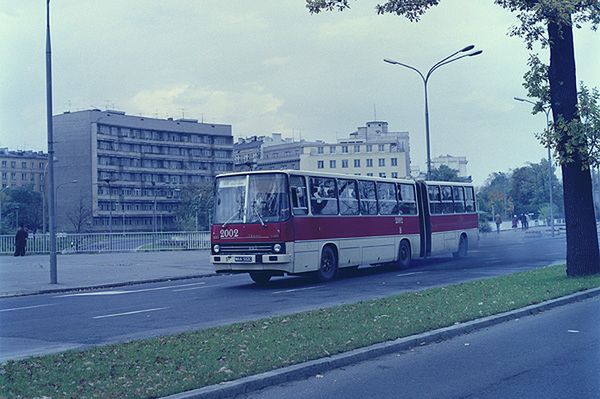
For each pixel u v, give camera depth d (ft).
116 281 79.46
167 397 23.00
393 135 417.69
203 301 56.08
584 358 30.37
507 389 25.20
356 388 25.73
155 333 39.29
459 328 37.17
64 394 23.43
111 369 27.27
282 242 64.18
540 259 97.96
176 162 375.66
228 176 67.72
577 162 59.77
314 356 29.48
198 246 147.64
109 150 345.31
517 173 301.22
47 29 77.66
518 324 40.32
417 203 90.79
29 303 60.08
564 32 58.44
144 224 357.20
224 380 25.39
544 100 60.90
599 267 61.05
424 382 26.53
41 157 484.33
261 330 36.29
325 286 66.13
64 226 339.77
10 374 26.61
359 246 76.18
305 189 67.97
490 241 171.94
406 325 37.06
